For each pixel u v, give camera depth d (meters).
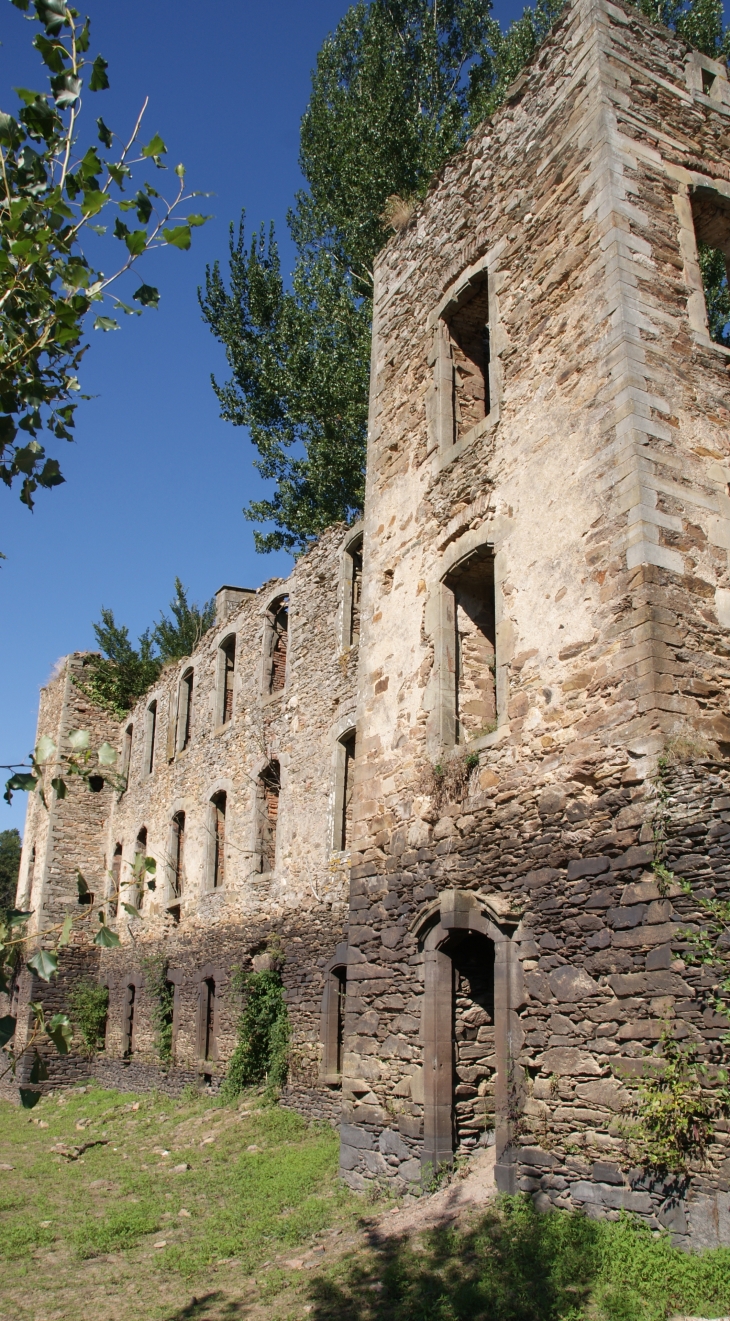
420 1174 8.77
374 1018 10.07
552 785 8.14
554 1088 7.46
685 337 8.73
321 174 22.12
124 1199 11.08
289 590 17.70
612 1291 5.83
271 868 17.30
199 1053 18.19
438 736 9.97
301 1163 11.16
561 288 9.36
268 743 17.44
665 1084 6.45
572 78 9.80
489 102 19.67
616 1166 6.73
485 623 10.65
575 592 8.36
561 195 9.63
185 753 22.31
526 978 7.99
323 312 21.30
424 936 9.43
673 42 10.10
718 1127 6.07
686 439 8.34
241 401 22.69
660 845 6.94
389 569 11.60
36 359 4.94
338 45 22.30
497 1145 7.84
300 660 16.72
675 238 9.13
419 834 9.90
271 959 15.33
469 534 10.04
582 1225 6.74
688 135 9.73
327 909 14.19
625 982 7.00
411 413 11.86
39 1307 7.54
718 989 6.26
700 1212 6.04
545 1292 6.05
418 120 20.23
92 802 28.69
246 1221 9.36
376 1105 9.71
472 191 11.32
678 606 7.70
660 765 7.09
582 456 8.61
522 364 9.74
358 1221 8.48
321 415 21.02
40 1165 13.83
